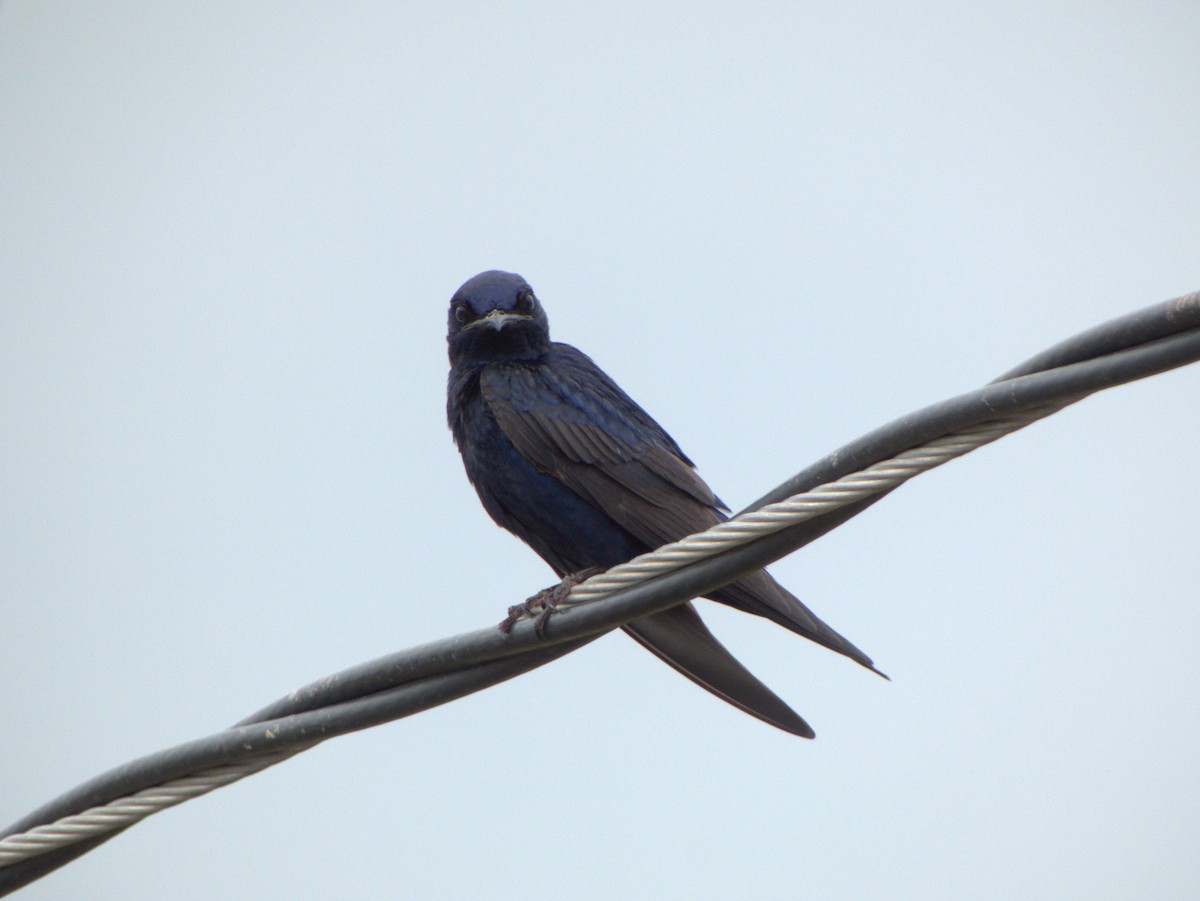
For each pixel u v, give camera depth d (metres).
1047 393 8.36
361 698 10.12
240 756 10.06
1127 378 8.20
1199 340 8.01
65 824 10.15
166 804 10.16
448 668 10.00
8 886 10.27
